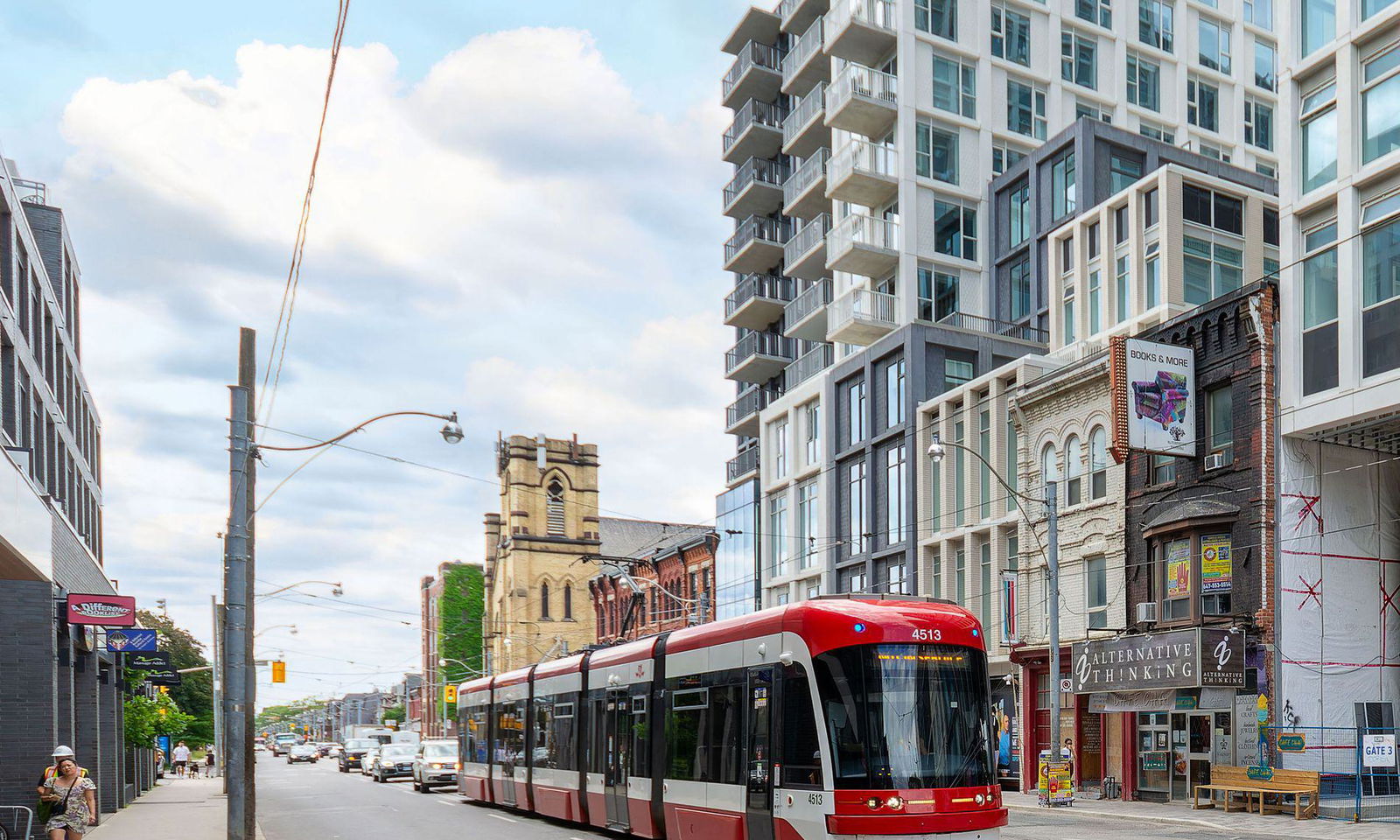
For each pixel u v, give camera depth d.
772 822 15.21
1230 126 53.66
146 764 51.00
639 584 71.62
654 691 19.95
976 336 42.12
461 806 32.19
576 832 23.42
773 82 60.12
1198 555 28.27
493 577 103.75
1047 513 29.02
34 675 22.61
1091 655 29.38
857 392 45.19
